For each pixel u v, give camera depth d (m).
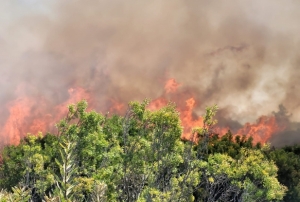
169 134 18.86
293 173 33.44
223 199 22.81
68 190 8.32
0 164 33.94
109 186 19.22
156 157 19.66
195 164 19.59
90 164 20.11
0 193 7.42
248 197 20.66
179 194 18.83
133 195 20.70
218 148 33.44
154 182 20.19
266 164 21.19
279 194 20.91
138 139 20.28
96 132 20.70
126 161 19.97
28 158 21.53
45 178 20.77
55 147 21.22
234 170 20.83
